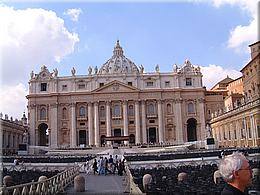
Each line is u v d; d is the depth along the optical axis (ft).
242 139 257.75
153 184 69.97
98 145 421.18
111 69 556.51
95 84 442.09
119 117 434.30
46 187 72.08
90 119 434.71
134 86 440.04
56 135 433.48
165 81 445.78
